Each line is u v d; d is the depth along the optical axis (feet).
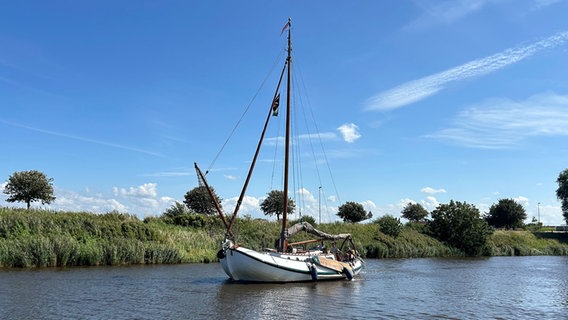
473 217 243.40
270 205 252.01
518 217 414.21
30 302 69.26
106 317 59.88
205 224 182.19
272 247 177.88
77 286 86.63
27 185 170.19
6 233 122.11
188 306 68.49
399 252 214.28
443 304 76.79
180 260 145.38
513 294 90.58
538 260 202.08
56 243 121.49
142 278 101.30
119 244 135.64
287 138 106.22
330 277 104.06
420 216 375.86
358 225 237.04
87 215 153.38
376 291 90.27
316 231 112.27
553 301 82.23
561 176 364.99
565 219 366.63
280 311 65.77
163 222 175.01
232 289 85.87
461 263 178.40
